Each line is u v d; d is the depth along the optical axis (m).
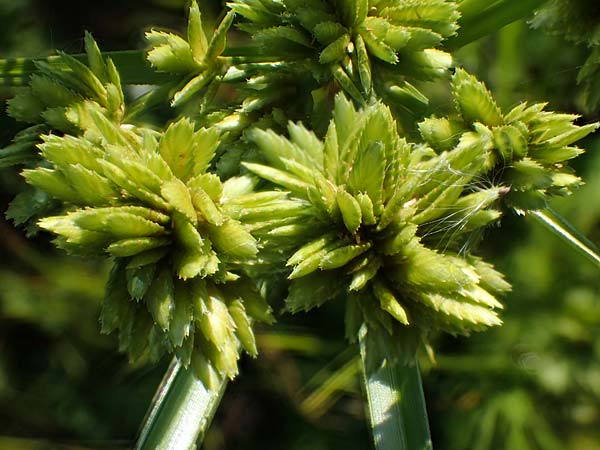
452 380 0.27
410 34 0.18
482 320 0.17
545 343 0.26
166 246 0.17
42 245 0.29
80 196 0.17
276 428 0.30
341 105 0.17
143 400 0.29
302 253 0.17
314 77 0.18
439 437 0.27
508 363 0.27
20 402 0.29
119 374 0.29
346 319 0.18
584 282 0.26
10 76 0.19
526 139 0.17
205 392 0.19
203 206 0.17
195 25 0.18
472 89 0.17
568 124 0.17
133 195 0.17
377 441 0.19
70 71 0.18
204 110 0.18
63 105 0.18
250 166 0.17
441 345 0.27
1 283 0.29
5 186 0.28
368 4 0.18
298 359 0.29
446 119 0.18
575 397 0.27
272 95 0.18
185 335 0.17
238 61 0.18
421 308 0.17
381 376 0.19
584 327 0.26
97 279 0.29
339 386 0.27
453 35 0.18
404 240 0.17
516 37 0.23
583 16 0.18
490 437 0.26
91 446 0.29
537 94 0.24
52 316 0.29
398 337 0.17
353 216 0.17
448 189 0.17
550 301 0.26
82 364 0.30
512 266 0.26
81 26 0.28
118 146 0.17
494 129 0.17
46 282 0.29
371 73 0.18
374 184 0.17
